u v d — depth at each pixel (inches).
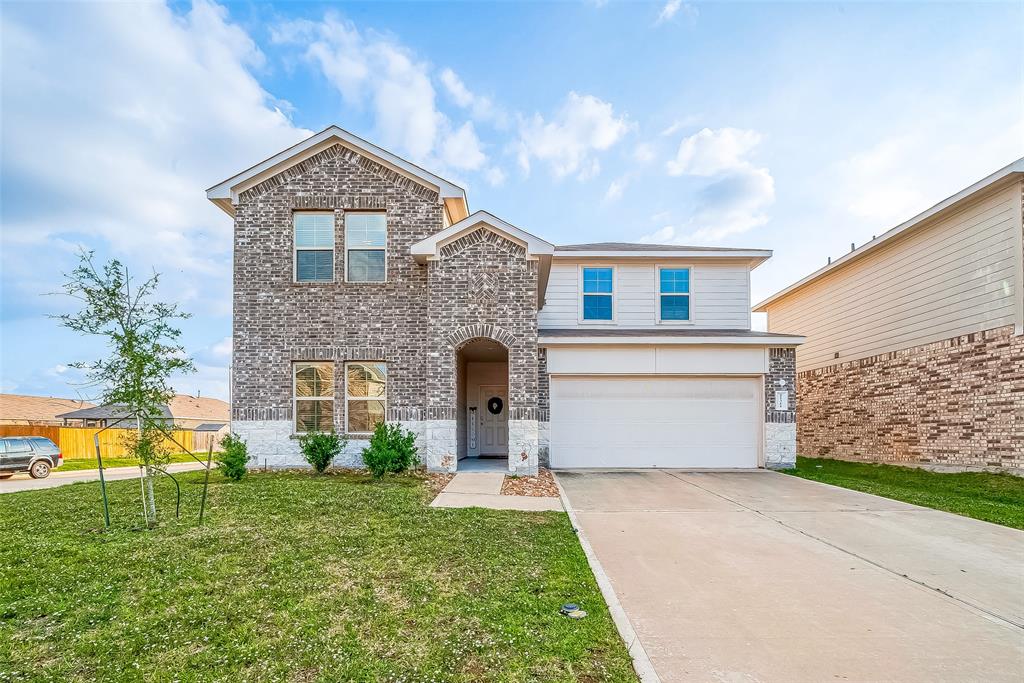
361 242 514.9
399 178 512.1
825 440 738.2
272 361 497.4
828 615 170.6
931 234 544.1
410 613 163.6
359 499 327.3
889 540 263.0
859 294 664.4
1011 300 447.8
